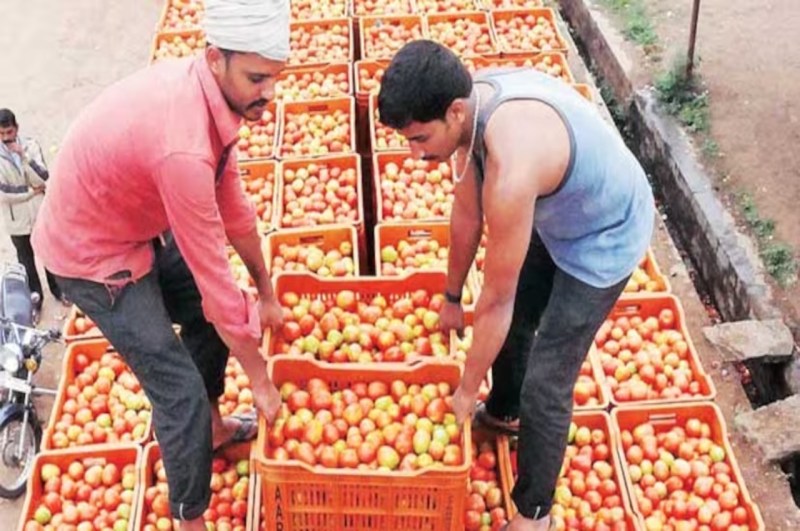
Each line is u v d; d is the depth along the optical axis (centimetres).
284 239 558
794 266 626
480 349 346
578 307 349
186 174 307
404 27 775
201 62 313
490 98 316
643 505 445
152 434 466
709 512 437
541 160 308
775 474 505
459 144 324
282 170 620
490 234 316
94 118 324
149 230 347
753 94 771
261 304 430
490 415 450
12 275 618
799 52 812
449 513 382
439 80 303
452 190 614
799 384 557
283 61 307
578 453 461
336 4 813
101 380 499
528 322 412
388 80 306
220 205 374
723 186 693
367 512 386
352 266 544
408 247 561
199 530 402
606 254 341
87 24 986
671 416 477
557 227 342
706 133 739
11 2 1024
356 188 607
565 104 322
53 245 344
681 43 838
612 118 819
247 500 446
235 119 322
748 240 648
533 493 391
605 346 516
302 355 418
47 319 673
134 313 354
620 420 476
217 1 297
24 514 437
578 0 932
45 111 863
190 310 401
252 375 373
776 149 719
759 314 602
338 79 718
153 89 314
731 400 548
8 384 546
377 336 459
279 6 300
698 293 679
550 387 363
